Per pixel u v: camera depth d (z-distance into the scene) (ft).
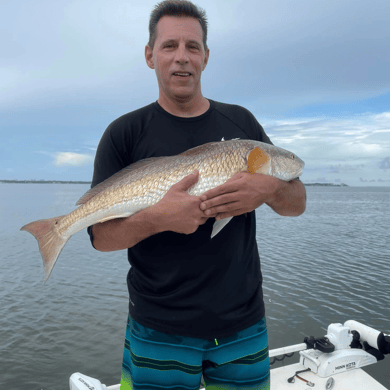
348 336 12.16
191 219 5.37
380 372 23.38
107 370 32.50
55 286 55.88
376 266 66.59
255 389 6.43
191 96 6.46
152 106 6.84
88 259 76.48
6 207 231.30
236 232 6.39
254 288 6.54
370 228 130.11
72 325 41.06
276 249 83.82
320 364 11.40
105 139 6.81
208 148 6.45
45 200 337.93
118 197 6.61
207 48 7.03
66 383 30.25
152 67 7.22
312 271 62.39
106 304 47.93
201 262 6.07
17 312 45.01
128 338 6.81
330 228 129.49
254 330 6.42
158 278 6.23
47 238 7.11
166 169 6.43
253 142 6.84
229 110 7.16
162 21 6.30
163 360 6.18
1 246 93.45
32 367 32.48
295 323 41.04
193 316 6.02
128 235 5.92
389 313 43.70
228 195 5.28
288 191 6.20
